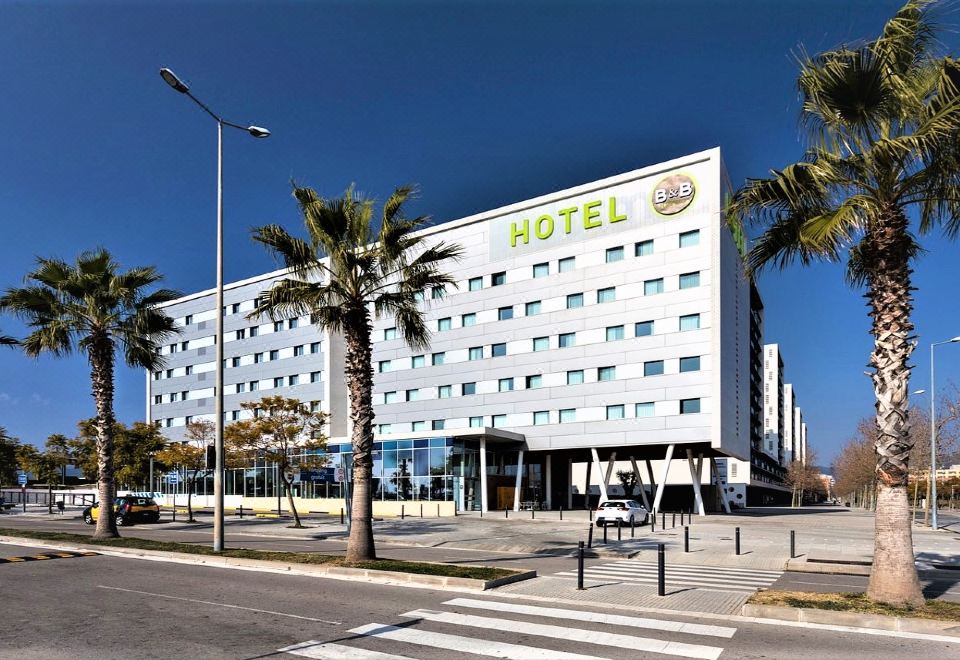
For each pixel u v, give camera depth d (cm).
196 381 7031
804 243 1025
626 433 4481
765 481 10375
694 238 4391
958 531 3319
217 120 1866
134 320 2327
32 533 2403
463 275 5316
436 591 1200
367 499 1533
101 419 2266
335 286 1638
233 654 758
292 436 3058
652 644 809
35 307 2231
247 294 6738
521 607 1045
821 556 1823
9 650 777
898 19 971
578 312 4769
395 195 1603
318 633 860
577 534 2602
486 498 4406
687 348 4331
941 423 3825
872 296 1052
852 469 7938
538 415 4847
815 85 1030
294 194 1591
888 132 1044
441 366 5344
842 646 804
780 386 12794
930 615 909
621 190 4703
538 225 5016
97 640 824
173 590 1206
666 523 3397
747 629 897
